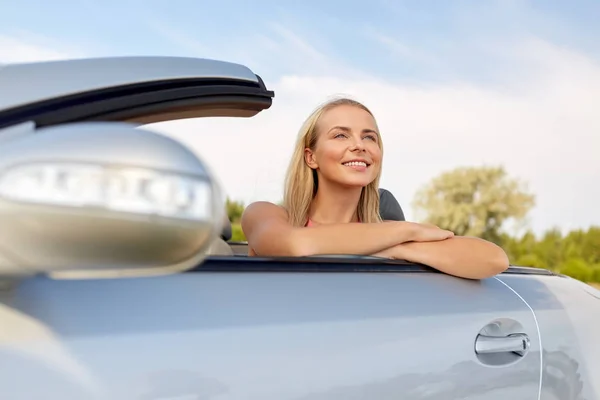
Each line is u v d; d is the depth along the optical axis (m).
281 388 1.12
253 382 1.09
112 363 0.98
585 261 23.17
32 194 0.63
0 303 0.95
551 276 1.97
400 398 1.27
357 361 1.23
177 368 1.03
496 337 1.49
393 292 1.40
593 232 23.41
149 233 0.66
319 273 1.35
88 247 0.67
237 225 6.44
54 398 0.92
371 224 1.69
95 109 1.16
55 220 0.64
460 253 1.58
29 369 0.92
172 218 0.66
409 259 1.60
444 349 1.37
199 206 0.67
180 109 1.31
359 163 2.09
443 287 1.53
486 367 1.44
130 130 0.71
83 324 1.00
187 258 0.71
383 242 1.63
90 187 0.64
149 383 1.00
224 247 2.09
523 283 1.76
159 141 0.70
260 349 1.12
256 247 1.78
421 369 1.32
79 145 0.66
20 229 0.65
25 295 0.98
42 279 1.03
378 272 1.46
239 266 1.25
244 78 1.41
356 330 1.26
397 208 2.57
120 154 0.66
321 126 2.12
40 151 0.65
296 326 1.19
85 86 1.17
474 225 26.16
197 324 1.09
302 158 2.19
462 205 26.16
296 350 1.16
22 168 0.64
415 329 1.35
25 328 0.95
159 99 1.26
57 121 1.10
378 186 2.25
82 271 0.71
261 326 1.15
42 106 1.10
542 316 1.64
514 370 1.50
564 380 1.62
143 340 1.03
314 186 2.24
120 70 1.24
